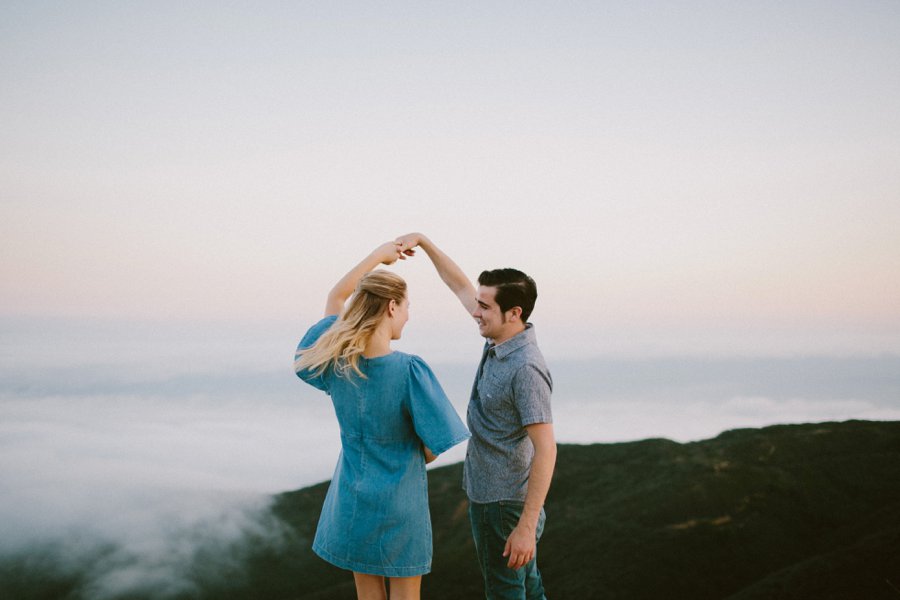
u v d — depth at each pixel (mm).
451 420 2326
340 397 2457
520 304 2582
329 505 2492
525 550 2361
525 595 2715
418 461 2426
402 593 2375
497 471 2586
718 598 8234
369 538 2322
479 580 10367
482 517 2619
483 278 2648
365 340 2395
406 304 2500
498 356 2609
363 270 2816
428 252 3174
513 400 2533
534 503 2402
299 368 2531
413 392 2359
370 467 2391
